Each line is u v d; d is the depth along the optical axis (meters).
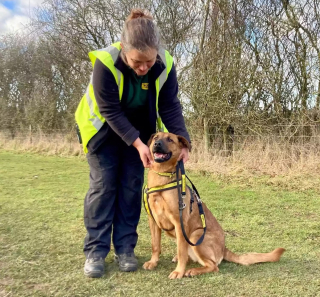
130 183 3.24
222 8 9.92
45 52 17.89
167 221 3.15
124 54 2.75
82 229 4.20
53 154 13.64
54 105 17.33
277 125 9.14
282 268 3.06
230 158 9.14
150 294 2.58
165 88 3.18
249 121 9.42
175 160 3.20
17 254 3.37
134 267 3.04
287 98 9.56
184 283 2.78
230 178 7.68
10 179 8.05
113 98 2.88
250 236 3.99
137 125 3.31
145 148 2.92
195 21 11.82
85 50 15.02
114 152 3.15
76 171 9.37
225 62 9.82
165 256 3.46
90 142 3.10
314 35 9.30
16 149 15.32
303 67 9.35
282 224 4.45
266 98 9.72
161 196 3.08
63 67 16.88
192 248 3.14
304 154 8.21
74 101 15.95
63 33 15.15
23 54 19.89
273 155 8.48
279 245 3.69
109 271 3.03
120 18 14.12
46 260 3.24
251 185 7.04
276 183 7.02
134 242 3.23
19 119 18.61
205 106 9.90
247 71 9.62
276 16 9.75
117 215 3.26
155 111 3.17
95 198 3.08
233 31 9.94
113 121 2.90
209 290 2.64
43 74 18.44
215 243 3.12
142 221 4.62
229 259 3.21
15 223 4.44
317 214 4.95
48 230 4.16
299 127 8.84
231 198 5.97
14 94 19.77
